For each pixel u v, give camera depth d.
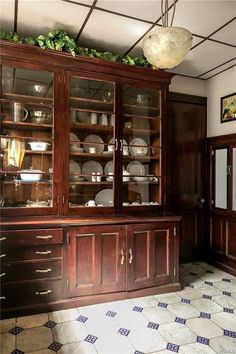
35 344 1.79
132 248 2.43
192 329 1.98
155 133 2.82
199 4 1.96
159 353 1.71
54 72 2.31
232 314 2.19
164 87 2.71
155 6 2.00
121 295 2.40
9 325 2.00
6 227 2.08
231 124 3.15
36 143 2.38
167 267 2.57
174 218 2.56
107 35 2.42
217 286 2.73
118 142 2.54
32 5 1.99
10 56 2.18
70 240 2.25
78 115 2.54
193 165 3.49
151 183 2.85
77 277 2.28
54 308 2.20
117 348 1.76
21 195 2.47
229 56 2.84
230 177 3.17
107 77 2.48
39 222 2.16
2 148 2.29
